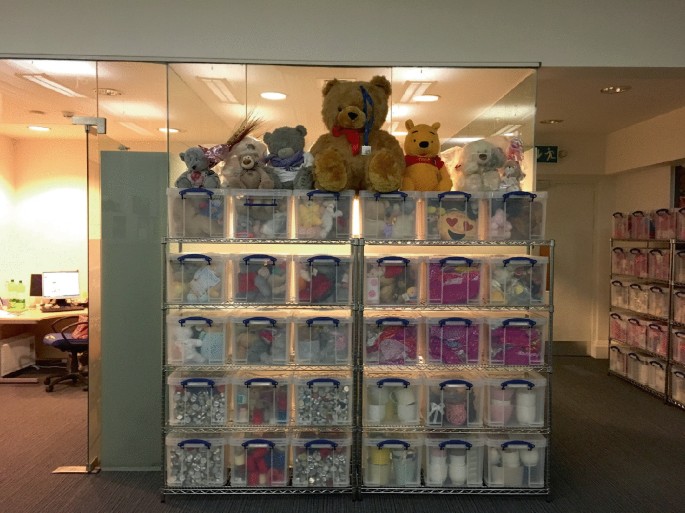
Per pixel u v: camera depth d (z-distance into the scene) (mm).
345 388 3121
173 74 3490
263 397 3129
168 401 3182
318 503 3102
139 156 3498
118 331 3512
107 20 3400
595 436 4230
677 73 3623
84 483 3336
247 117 3484
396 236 3188
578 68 3512
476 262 3166
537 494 3172
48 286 6043
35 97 4043
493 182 3299
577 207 6926
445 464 3172
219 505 3080
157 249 3508
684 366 4883
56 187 6383
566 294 6984
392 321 3121
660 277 5266
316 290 3141
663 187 5820
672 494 3268
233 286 3162
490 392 3176
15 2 3385
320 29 3428
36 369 6164
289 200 3174
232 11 3418
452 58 3449
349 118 3281
